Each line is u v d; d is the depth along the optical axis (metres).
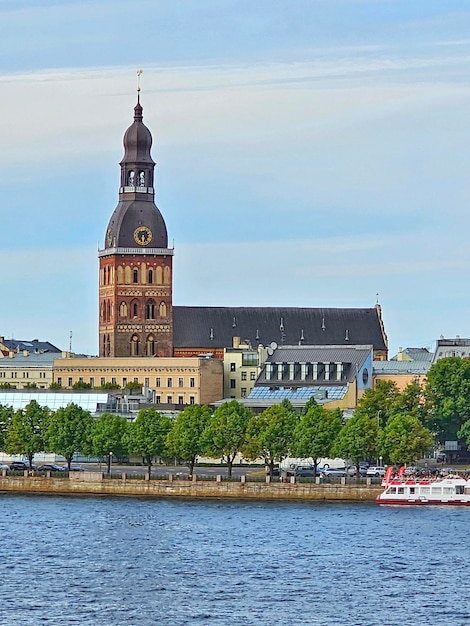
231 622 193.75
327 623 193.38
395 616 197.25
